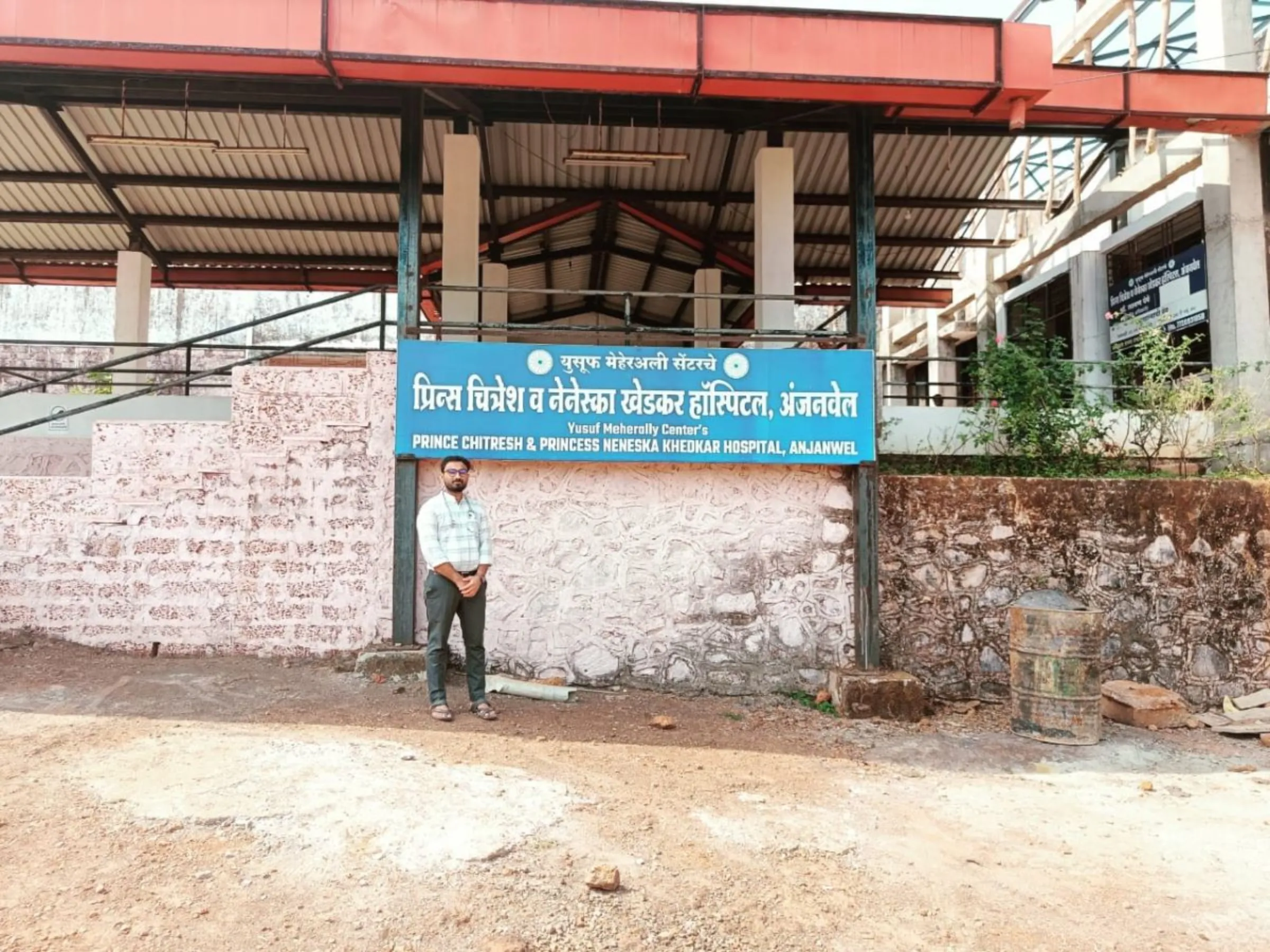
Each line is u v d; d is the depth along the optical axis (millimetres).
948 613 7477
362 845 3865
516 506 7031
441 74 6457
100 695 5762
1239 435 8891
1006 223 16359
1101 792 5535
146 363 12273
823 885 3977
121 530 6816
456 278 9367
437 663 5805
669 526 7148
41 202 11820
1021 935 3666
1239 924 3852
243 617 6836
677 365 7008
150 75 6574
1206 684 7594
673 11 6551
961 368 18422
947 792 5363
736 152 10781
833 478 7320
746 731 6270
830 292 15000
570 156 8359
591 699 6707
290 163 10836
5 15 6020
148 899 3338
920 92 6812
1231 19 10344
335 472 6914
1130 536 7648
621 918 3516
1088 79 8242
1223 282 10414
